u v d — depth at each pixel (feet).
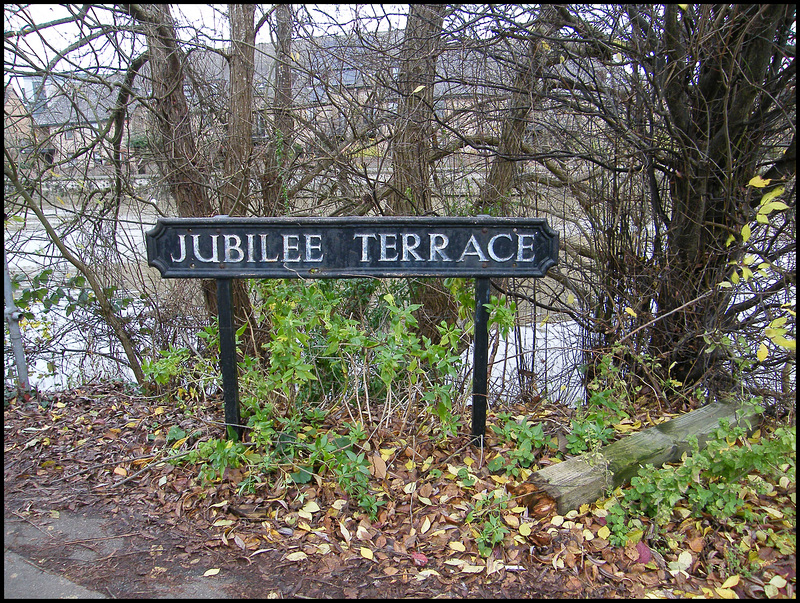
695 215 13.80
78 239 19.35
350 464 9.70
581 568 8.14
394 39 17.29
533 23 13.29
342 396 13.12
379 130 18.35
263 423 10.44
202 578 8.06
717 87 12.84
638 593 7.70
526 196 18.28
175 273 10.77
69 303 19.25
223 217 10.68
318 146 18.49
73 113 18.43
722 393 13.93
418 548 8.66
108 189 18.95
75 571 8.20
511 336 20.39
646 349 15.06
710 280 14.06
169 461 11.21
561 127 15.16
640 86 13.14
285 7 17.75
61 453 11.75
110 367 19.76
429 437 11.68
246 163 18.70
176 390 15.30
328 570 8.22
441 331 11.44
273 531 9.10
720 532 8.80
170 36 17.22
